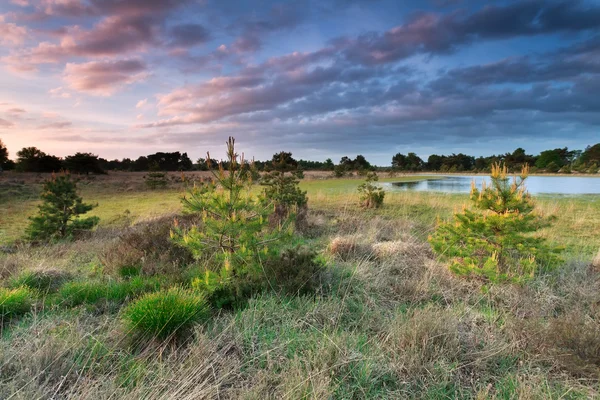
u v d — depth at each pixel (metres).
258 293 4.50
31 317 3.93
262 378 2.68
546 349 3.09
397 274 5.64
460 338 3.30
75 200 11.43
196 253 4.74
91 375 2.72
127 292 4.63
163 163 91.62
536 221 5.32
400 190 27.39
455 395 2.55
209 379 2.72
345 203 16.31
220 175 4.71
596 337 2.96
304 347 3.19
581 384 2.71
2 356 2.82
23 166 59.03
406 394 2.62
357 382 2.65
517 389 2.58
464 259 5.07
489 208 5.58
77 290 4.67
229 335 3.40
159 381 2.56
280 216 9.48
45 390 2.45
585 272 5.25
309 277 4.70
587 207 14.38
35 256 7.62
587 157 95.19
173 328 3.35
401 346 3.12
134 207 19.55
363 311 4.05
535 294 4.52
